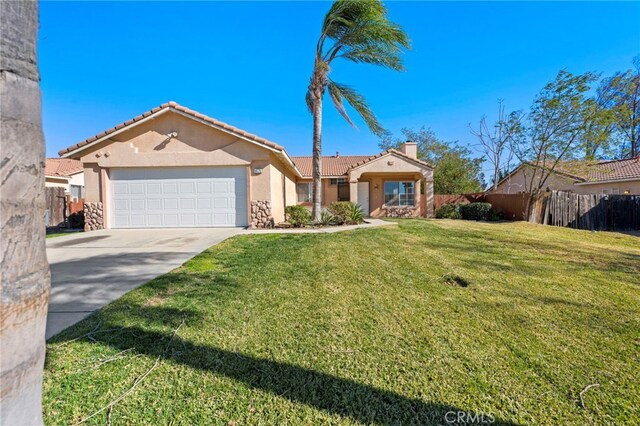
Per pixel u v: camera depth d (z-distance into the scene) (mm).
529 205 15711
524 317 3395
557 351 2672
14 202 1037
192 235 9430
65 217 13992
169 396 2061
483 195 19969
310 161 23391
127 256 6398
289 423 1852
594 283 4676
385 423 1859
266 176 11211
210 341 2809
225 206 11312
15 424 1035
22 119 1069
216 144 11164
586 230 13562
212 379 2252
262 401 2033
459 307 3676
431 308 3645
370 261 5953
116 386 2152
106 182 11156
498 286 4492
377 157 18344
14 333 1029
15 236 1036
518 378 2287
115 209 11273
